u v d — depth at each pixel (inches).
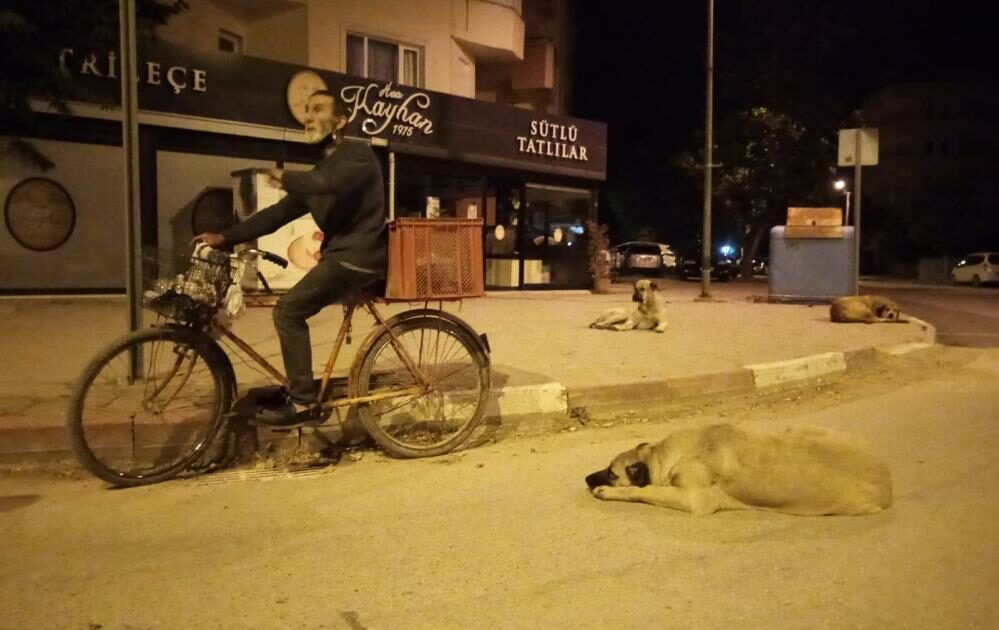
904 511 208.7
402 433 269.3
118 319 461.7
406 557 180.7
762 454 204.4
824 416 317.7
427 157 714.2
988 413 323.6
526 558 179.9
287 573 172.6
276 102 625.9
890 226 2126.0
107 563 177.5
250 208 572.7
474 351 260.4
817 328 517.0
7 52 506.9
